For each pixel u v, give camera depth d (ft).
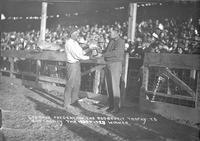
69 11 41.50
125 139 17.11
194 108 20.51
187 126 19.98
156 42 28.94
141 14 37.17
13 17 47.01
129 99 26.18
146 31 32.76
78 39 30.25
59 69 31.96
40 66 33.60
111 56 22.45
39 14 45.55
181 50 26.08
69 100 23.93
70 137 17.07
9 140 16.15
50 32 39.65
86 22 41.93
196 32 28.30
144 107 23.30
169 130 18.97
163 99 23.49
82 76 28.81
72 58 23.70
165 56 22.06
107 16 39.88
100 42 30.73
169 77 21.98
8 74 40.37
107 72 23.29
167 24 32.91
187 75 21.76
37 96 28.22
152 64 22.90
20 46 38.50
